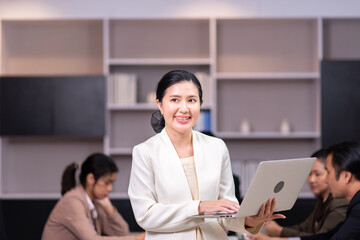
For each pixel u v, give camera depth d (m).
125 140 6.15
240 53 6.14
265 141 6.15
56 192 6.14
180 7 5.71
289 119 6.14
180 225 2.05
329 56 6.14
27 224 5.66
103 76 5.74
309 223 3.85
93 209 3.64
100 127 5.74
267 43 6.14
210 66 5.92
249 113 6.14
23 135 5.75
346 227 2.73
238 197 4.10
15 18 5.73
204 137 2.24
